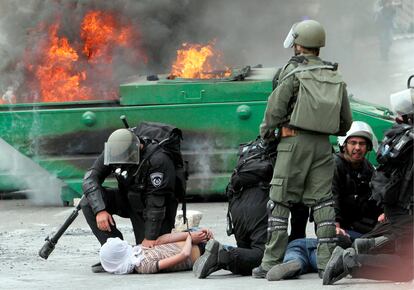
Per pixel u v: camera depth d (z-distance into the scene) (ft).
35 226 105.09
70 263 80.48
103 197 75.56
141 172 73.61
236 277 69.82
